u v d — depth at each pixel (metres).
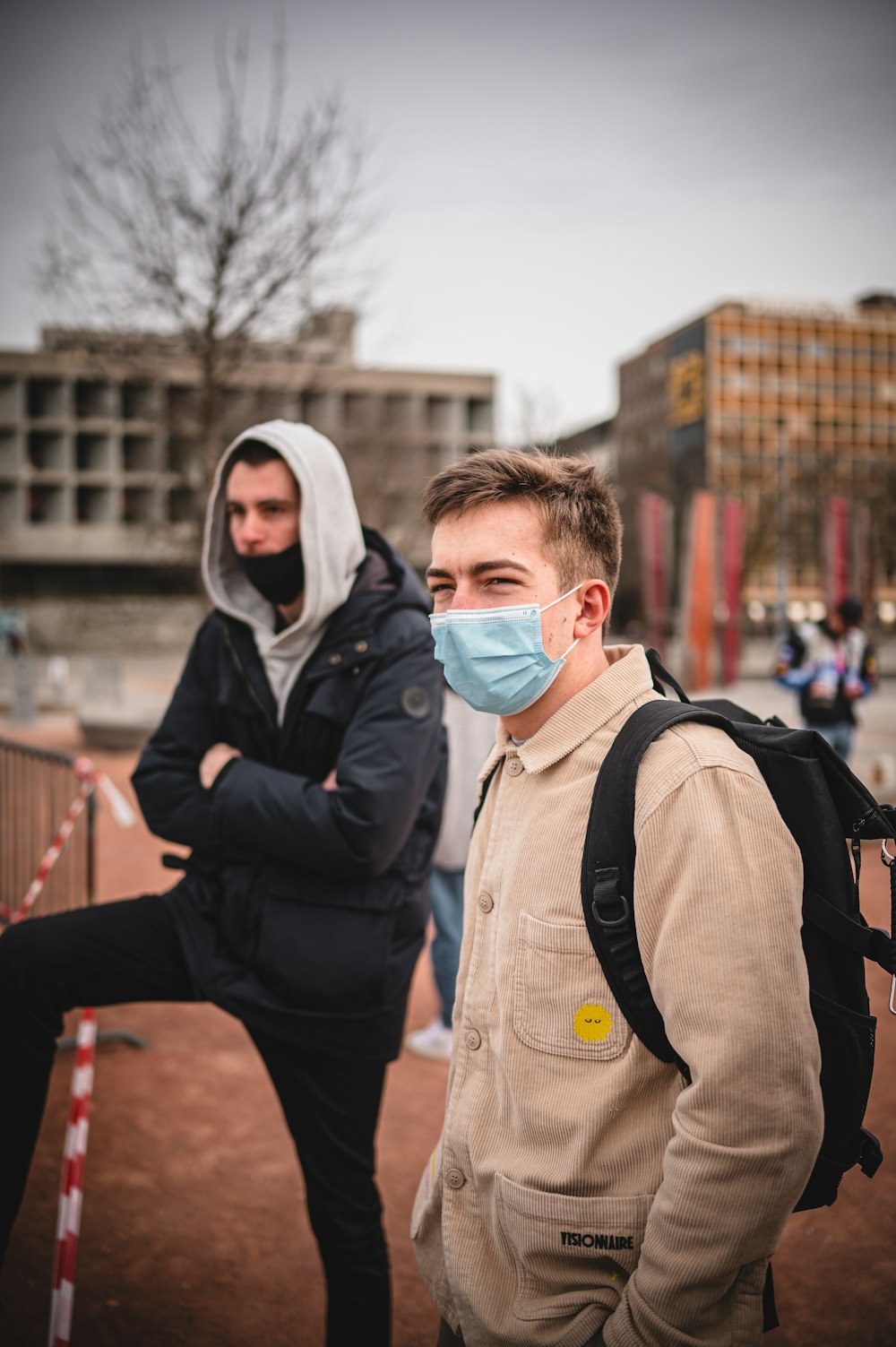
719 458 73.69
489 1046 1.43
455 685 1.46
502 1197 1.33
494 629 1.41
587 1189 1.28
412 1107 3.89
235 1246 2.93
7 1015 2.04
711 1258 1.14
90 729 13.69
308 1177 2.20
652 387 109.25
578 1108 1.28
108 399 61.34
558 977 1.31
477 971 1.46
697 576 21.73
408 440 22.55
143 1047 4.43
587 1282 1.27
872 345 102.81
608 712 1.39
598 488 1.49
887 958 1.23
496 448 1.52
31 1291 2.68
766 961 1.16
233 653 2.32
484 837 1.54
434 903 4.25
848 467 77.62
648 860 1.23
